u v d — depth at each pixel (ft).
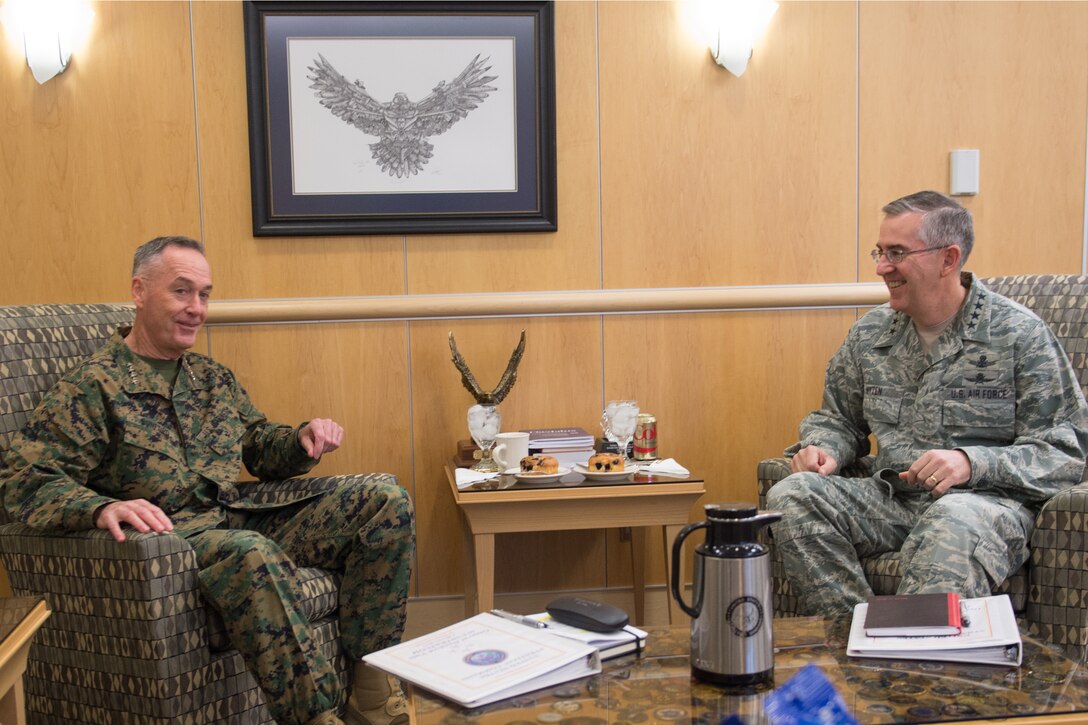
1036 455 6.98
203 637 6.23
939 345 7.63
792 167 9.98
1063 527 6.45
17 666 4.79
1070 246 10.23
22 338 7.43
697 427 10.10
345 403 9.73
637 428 9.23
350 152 9.52
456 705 4.42
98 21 9.23
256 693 6.61
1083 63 10.08
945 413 7.54
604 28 9.71
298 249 9.59
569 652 4.82
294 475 8.13
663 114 9.82
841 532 7.20
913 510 7.54
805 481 7.25
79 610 6.30
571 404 9.96
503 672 4.62
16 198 9.29
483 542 8.14
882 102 9.98
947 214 7.41
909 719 4.20
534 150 9.68
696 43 9.82
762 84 9.89
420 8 9.43
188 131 9.40
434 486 9.87
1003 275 9.98
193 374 7.73
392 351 9.73
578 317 9.89
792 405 10.18
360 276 9.67
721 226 9.96
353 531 7.32
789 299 10.00
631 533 9.84
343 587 7.31
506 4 9.50
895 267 7.50
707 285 10.00
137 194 9.39
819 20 9.88
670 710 4.35
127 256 9.41
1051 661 4.85
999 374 7.40
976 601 5.34
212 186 9.45
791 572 7.08
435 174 9.62
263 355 9.61
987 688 4.52
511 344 9.84
